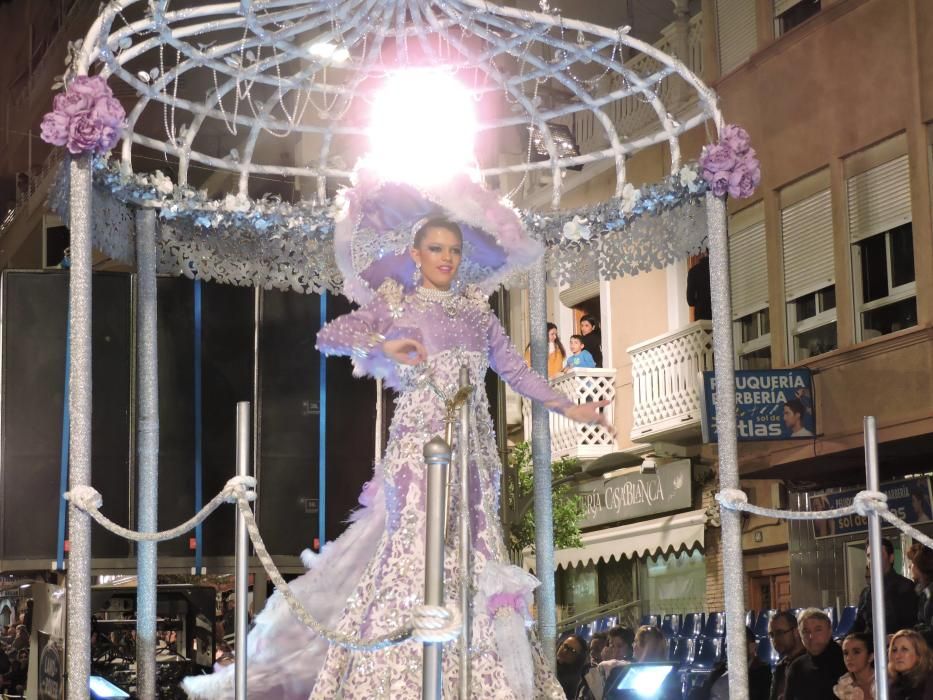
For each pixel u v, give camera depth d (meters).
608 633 9.66
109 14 5.54
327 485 7.36
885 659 4.87
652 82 6.45
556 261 7.05
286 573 7.27
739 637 5.65
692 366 14.55
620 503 16.25
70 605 5.10
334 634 3.84
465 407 4.38
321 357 7.45
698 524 14.90
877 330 11.98
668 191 6.43
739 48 13.91
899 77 11.59
